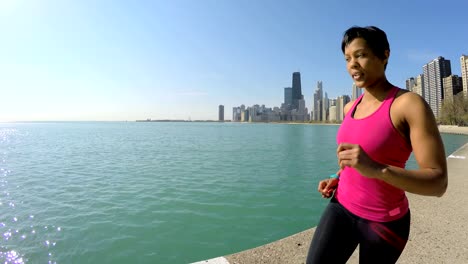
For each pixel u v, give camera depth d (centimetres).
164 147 3944
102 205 1052
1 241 723
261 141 5162
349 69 171
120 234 770
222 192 1257
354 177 166
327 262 177
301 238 384
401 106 144
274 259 326
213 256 649
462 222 461
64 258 636
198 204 1060
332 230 177
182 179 1582
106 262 620
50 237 748
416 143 138
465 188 705
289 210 981
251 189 1320
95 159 2595
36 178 1647
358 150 139
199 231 792
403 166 156
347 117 176
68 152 3312
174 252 667
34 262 616
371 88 165
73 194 1236
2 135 8231
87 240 730
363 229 162
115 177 1658
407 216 162
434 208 538
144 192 1264
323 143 4628
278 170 1912
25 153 3234
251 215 927
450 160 1290
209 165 2159
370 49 159
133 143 4797
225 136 7050
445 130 7731
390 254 159
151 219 888
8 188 1371
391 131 148
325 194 215
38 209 1003
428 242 389
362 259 168
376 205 157
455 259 341
